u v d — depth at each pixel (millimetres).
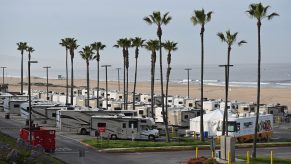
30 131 73000
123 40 137875
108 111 103500
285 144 90375
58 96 174125
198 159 62125
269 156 71688
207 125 97625
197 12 90125
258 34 71812
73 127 101438
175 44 110000
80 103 157625
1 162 48156
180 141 90375
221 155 65062
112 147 80688
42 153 61094
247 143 92500
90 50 156750
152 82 117562
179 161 68875
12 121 124188
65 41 159125
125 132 94875
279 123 136000
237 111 133500
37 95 181250
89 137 95312
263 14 71125
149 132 94500
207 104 138250
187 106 144250
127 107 132250
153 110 121188
